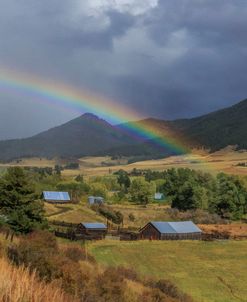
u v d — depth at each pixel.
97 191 194.88
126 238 95.75
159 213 154.38
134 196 186.38
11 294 9.18
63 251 42.09
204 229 122.38
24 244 27.44
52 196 158.00
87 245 82.88
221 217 163.12
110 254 79.19
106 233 102.25
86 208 148.50
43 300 9.72
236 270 75.00
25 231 56.81
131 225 141.88
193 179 172.25
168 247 90.62
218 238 104.88
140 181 187.00
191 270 73.88
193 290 61.28
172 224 106.00
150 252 84.88
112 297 25.62
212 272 72.94
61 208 143.50
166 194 180.62
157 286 42.47
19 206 59.22
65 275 22.75
